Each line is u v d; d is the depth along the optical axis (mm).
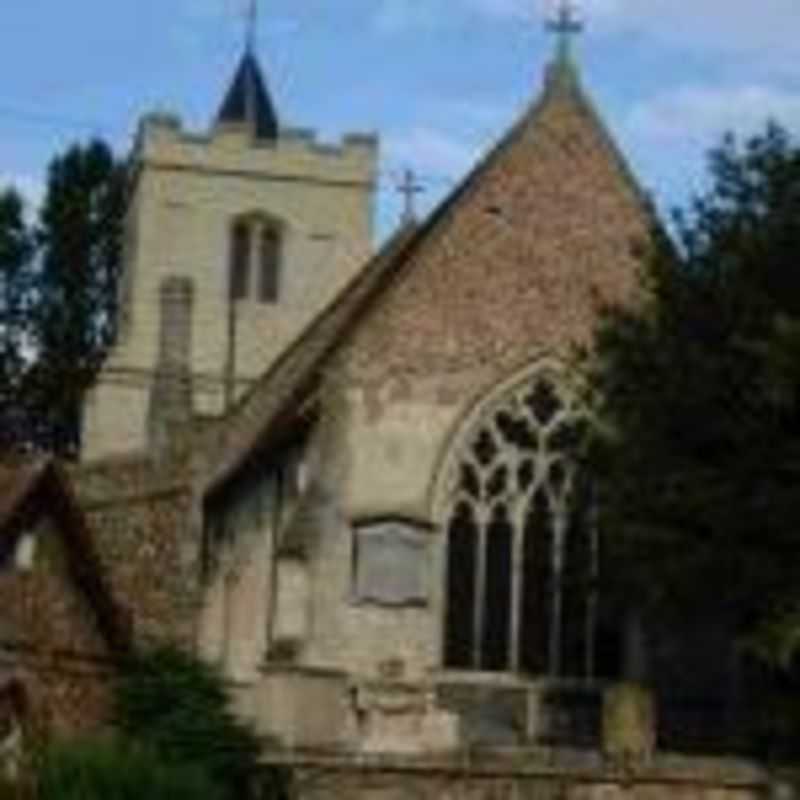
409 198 70062
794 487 47500
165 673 49562
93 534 57812
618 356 50812
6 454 62969
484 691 54812
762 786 44812
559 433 56219
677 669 55062
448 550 55625
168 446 62656
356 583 54781
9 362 102312
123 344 91062
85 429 87500
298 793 45688
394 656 54625
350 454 55375
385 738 53781
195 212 93750
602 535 50844
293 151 94562
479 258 56969
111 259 104000
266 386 65438
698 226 51438
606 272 57406
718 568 47500
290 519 55125
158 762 42750
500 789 45125
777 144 51156
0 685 50188
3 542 50594
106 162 105125
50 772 41000
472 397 56250
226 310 93188
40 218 103812
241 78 99188
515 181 57625
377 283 60969
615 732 46156
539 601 55688
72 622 51750
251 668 57031
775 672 49594
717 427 48750
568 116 58344
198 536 59938
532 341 56656
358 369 55875
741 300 49625
